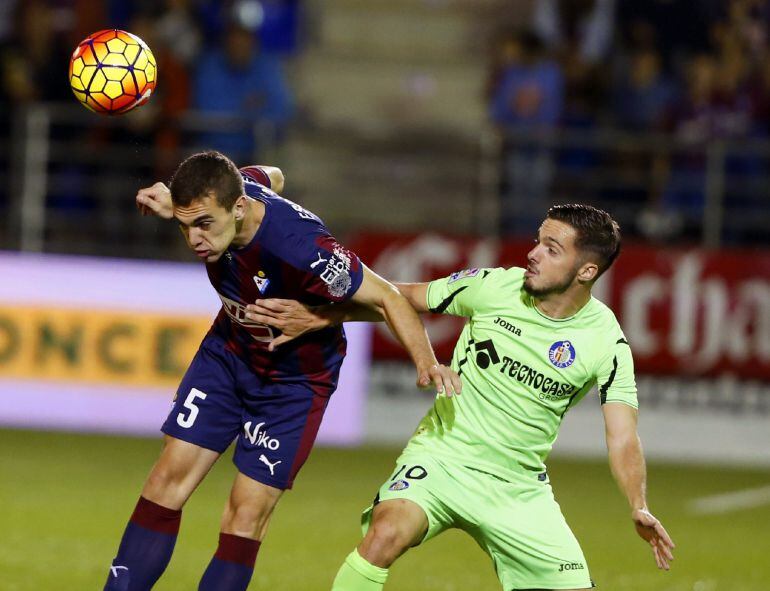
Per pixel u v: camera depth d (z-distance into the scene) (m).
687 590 25.12
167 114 47.31
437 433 17.67
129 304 42.47
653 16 51.62
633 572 26.61
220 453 17.98
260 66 49.34
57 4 51.69
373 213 52.75
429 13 59.31
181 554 25.95
